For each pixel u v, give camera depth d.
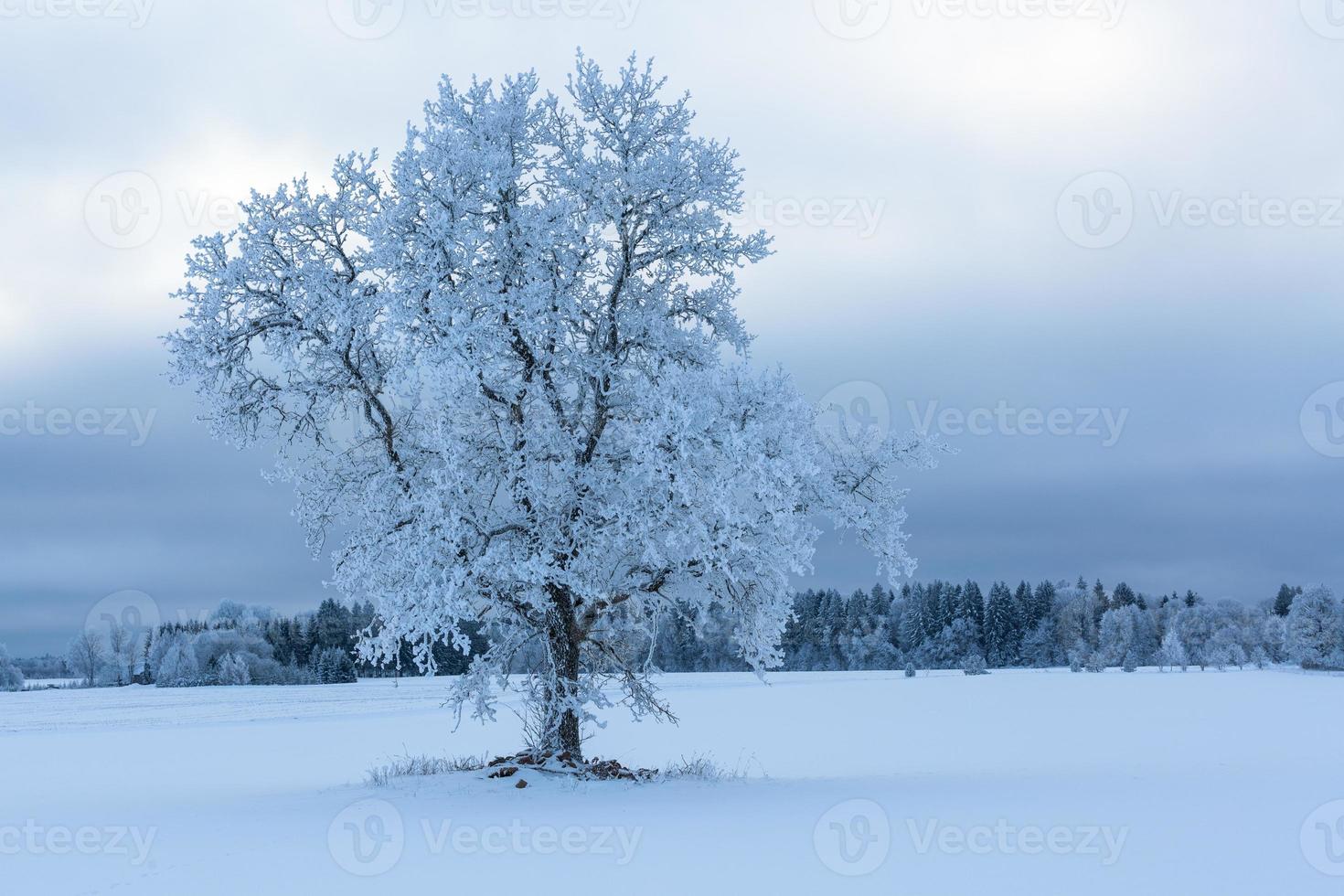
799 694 65.25
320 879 10.66
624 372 19.53
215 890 10.21
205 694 88.06
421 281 17.33
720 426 16.77
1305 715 39.84
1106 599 175.88
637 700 20.47
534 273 18.59
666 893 9.70
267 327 19.19
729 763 26.80
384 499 18.55
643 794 17.08
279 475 19.19
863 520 18.05
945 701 54.72
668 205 19.91
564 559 18.58
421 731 42.66
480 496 18.91
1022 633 155.88
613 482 18.67
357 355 19.28
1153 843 11.92
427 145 17.98
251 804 17.20
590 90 19.78
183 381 18.83
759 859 11.28
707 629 21.36
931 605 154.88
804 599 148.50
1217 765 21.80
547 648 19.66
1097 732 33.16
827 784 18.83
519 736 38.84
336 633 115.19
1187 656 122.62
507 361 19.34
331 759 30.36
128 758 31.80
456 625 16.44
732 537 16.73
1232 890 9.52
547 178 19.89
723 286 20.91
